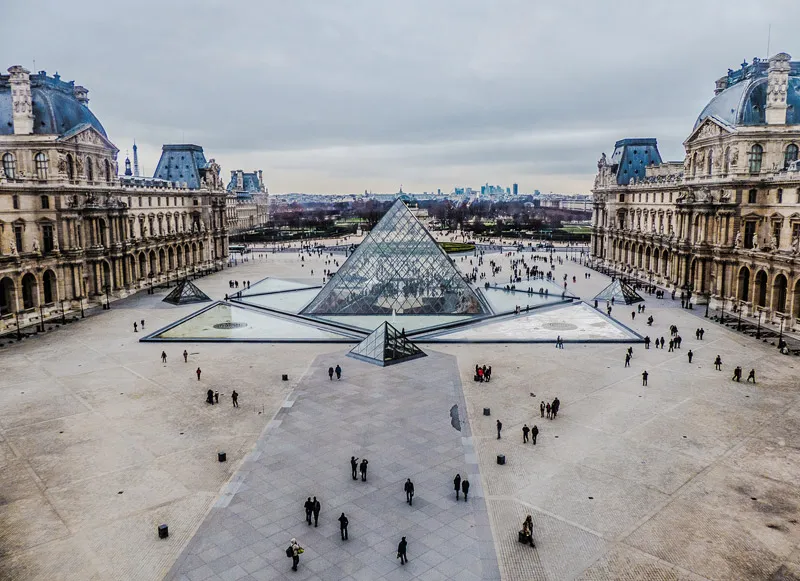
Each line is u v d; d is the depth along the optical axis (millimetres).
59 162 114312
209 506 43688
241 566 36781
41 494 45625
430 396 66438
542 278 161750
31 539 39875
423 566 36812
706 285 123250
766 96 115000
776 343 89438
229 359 81812
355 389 68688
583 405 63750
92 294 124500
